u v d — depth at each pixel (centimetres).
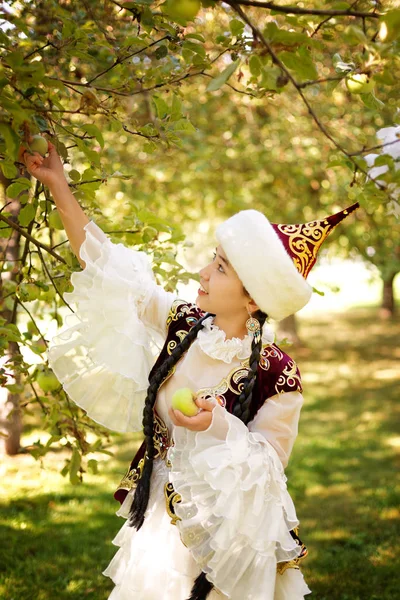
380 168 184
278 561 181
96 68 239
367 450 662
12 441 601
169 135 214
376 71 167
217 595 180
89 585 368
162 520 188
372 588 375
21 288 241
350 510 500
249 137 776
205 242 1119
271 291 178
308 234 190
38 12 225
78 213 202
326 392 938
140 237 272
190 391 177
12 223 225
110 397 205
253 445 176
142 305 204
